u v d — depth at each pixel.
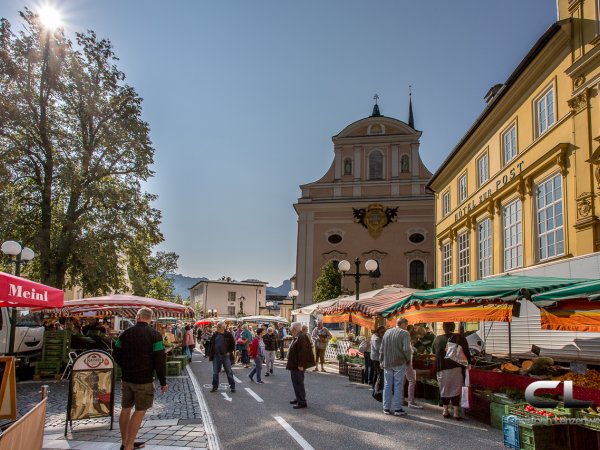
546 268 13.94
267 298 115.69
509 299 9.30
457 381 9.49
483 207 20.27
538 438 6.34
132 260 27.95
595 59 12.66
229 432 8.20
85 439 7.59
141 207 26.95
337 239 44.22
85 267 24.02
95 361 8.38
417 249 43.19
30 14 23.84
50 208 24.33
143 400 6.71
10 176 22.69
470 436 7.97
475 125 20.78
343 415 9.79
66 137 24.61
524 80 16.58
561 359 13.09
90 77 25.89
